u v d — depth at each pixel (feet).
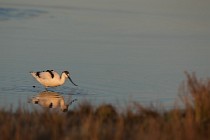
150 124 36.06
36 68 69.10
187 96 45.83
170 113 40.42
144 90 59.06
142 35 99.09
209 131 34.63
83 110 42.47
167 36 99.19
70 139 33.24
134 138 33.86
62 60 74.23
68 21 111.04
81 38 92.68
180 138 33.19
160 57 78.79
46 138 34.19
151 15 123.85
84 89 59.77
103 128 36.40
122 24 110.22
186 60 77.15
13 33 93.81
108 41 90.84
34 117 39.83
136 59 76.69
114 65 72.18
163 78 65.36
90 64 72.49
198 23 116.98
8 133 34.24
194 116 38.75
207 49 87.10
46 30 99.14
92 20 113.70
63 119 38.32
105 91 58.70
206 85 45.06
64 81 60.44
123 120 37.81
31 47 82.12
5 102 52.21
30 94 57.26
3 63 70.59
